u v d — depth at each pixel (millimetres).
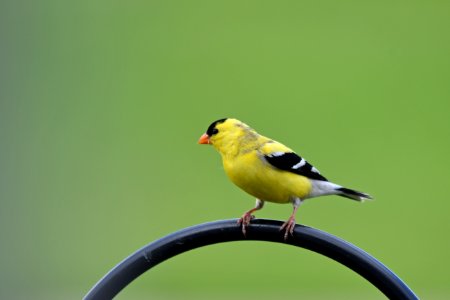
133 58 17625
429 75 16406
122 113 16031
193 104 16203
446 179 13281
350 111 15500
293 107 15695
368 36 17953
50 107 16172
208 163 14164
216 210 12945
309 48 17625
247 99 16406
